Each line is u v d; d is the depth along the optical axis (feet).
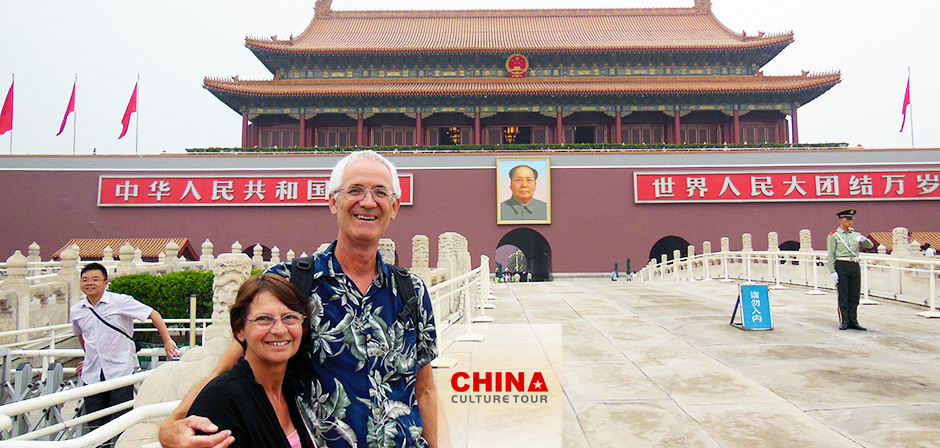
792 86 138.41
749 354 34.53
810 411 24.06
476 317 50.88
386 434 9.61
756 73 153.28
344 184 10.64
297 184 133.49
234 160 134.00
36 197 131.13
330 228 132.77
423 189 135.95
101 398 26.53
